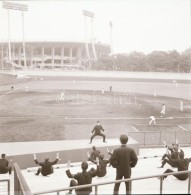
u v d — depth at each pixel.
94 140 13.62
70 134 17.53
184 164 6.50
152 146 14.26
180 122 18.89
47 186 7.55
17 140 16.62
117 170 4.76
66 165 11.09
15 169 5.52
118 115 19.31
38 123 18.02
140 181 5.75
